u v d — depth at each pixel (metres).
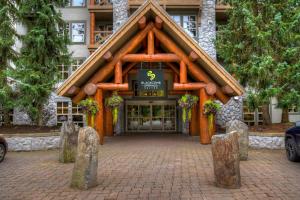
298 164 9.62
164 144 15.30
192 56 14.38
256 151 12.84
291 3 15.79
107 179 7.66
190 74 16.92
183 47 15.10
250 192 6.42
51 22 16.52
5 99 15.53
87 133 6.95
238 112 23.95
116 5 24.88
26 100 15.55
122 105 24.64
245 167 9.14
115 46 14.73
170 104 24.88
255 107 15.98
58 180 7.74
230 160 6.74
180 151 12.61
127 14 24.61
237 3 16.53
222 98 15.74
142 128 24.94
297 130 9.77
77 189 6.82
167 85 24.70
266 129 14.87
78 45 26.48
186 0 24.02
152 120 24.95
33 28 16.16
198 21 24.50
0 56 16.48
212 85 14.97
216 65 14.32
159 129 24.91
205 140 14.98
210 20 24.55
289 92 15.34
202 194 6.30
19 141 13.98
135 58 15.32
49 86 16.12
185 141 16.72
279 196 6.13
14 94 16.50
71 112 24.97
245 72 16.25
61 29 17.42
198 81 16.62
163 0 23.94
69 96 15.55
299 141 9.59
